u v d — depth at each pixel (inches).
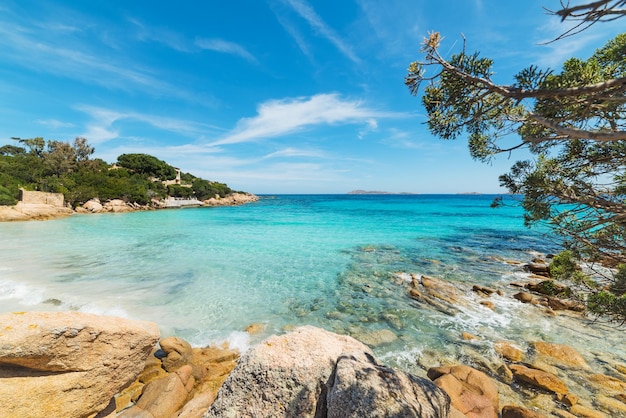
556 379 266.8
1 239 924.6
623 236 173.0
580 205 174.2
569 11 95.0
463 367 270.7
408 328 384.5
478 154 206.5
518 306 457.1
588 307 194.1
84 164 3029.0
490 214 2230.6
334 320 406.9
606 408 241.0
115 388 213.3
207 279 574.9
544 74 128.1
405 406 141.6
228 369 295.3
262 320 404.5
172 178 3900.1
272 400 167.3
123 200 2475.4
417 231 1286.9
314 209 2942.9
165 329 372.8
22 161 2389.3
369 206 3472.0
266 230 1295.5
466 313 431.2
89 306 423.5
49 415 180.9
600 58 171.3
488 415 223.1
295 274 621.6
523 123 174.6
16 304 422.9
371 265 700.0
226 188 4402.1
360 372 158.6
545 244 986.7
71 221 1481.3
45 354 179.8
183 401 246.4
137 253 785.6
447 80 154.1
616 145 164.2
